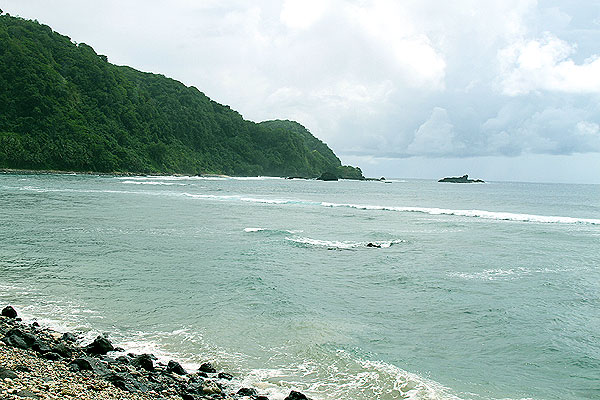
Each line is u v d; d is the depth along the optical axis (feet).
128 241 84.33
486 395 30.32
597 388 31.83
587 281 61.98
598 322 45.50
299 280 59.93
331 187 417.90
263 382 30.96
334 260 73.82
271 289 54.49
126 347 36.27
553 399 30.17
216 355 35.29
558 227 123.34
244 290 53.88
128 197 192.13
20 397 22.88
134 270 62.23
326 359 34.96
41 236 85.61
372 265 70.64
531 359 36.60
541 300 52.75
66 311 44.55
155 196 205.67
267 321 43.39
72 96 488.44
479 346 39.04
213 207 162.61
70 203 152.87
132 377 29.71
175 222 114.62
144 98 591.78
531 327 43.73
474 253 82.23
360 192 336.49
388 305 50.03
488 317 46.42
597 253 83.56
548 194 364.17
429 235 104.68
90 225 102.83
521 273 66.59
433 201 242.78
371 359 35.29
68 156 422.82
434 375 33.12
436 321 45.06
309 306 48.67
